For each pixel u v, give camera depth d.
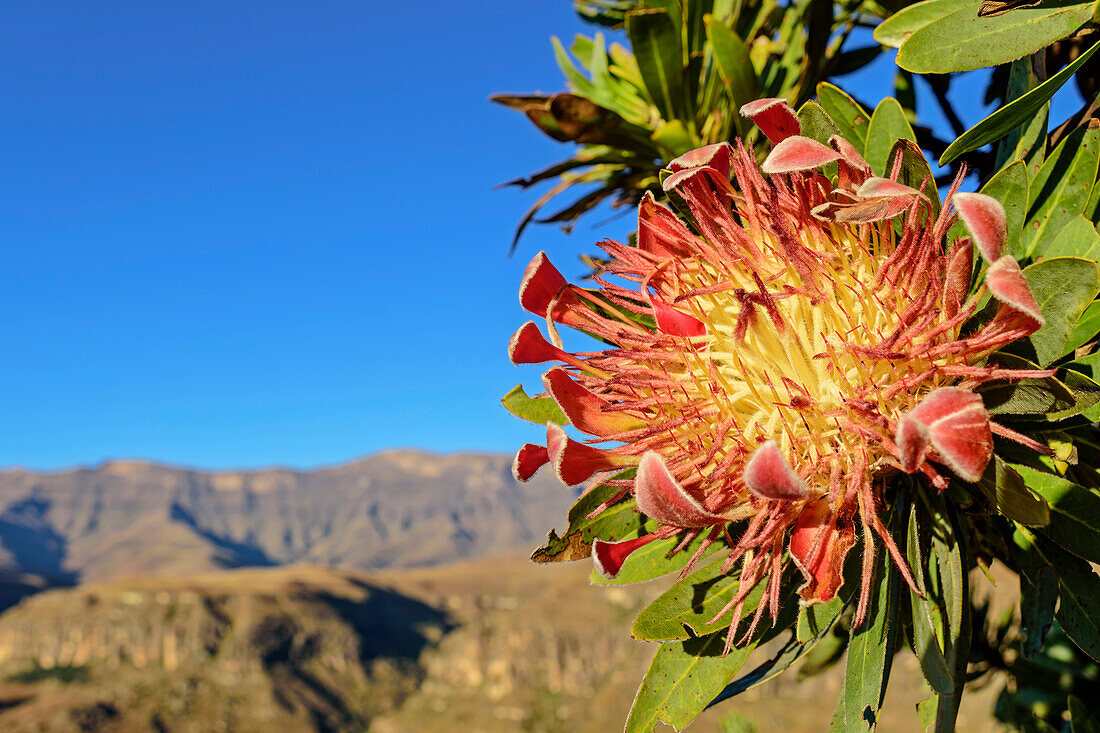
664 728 1.84
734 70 2.33
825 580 1.37
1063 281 1.36
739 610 1.43
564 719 103.56
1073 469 1.57
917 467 1.21
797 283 1.58
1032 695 2.96
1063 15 1.63
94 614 161.62
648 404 1.57
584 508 1.90
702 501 1.51
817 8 2.48
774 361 1.53
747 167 1.64
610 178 3.04
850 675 1.45
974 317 1.43
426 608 198.38
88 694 137.88
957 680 1.48
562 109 2.68
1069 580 1.55
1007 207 1.58
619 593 124.75
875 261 1.53
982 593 3.13
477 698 118.69
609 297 1.72
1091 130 1.62
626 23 2.57
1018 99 1.51
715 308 1.65
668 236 1.72
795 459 1.44
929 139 2.60
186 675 145.88
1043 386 1.34
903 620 1.62
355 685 150.25
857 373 1.46
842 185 1.53
